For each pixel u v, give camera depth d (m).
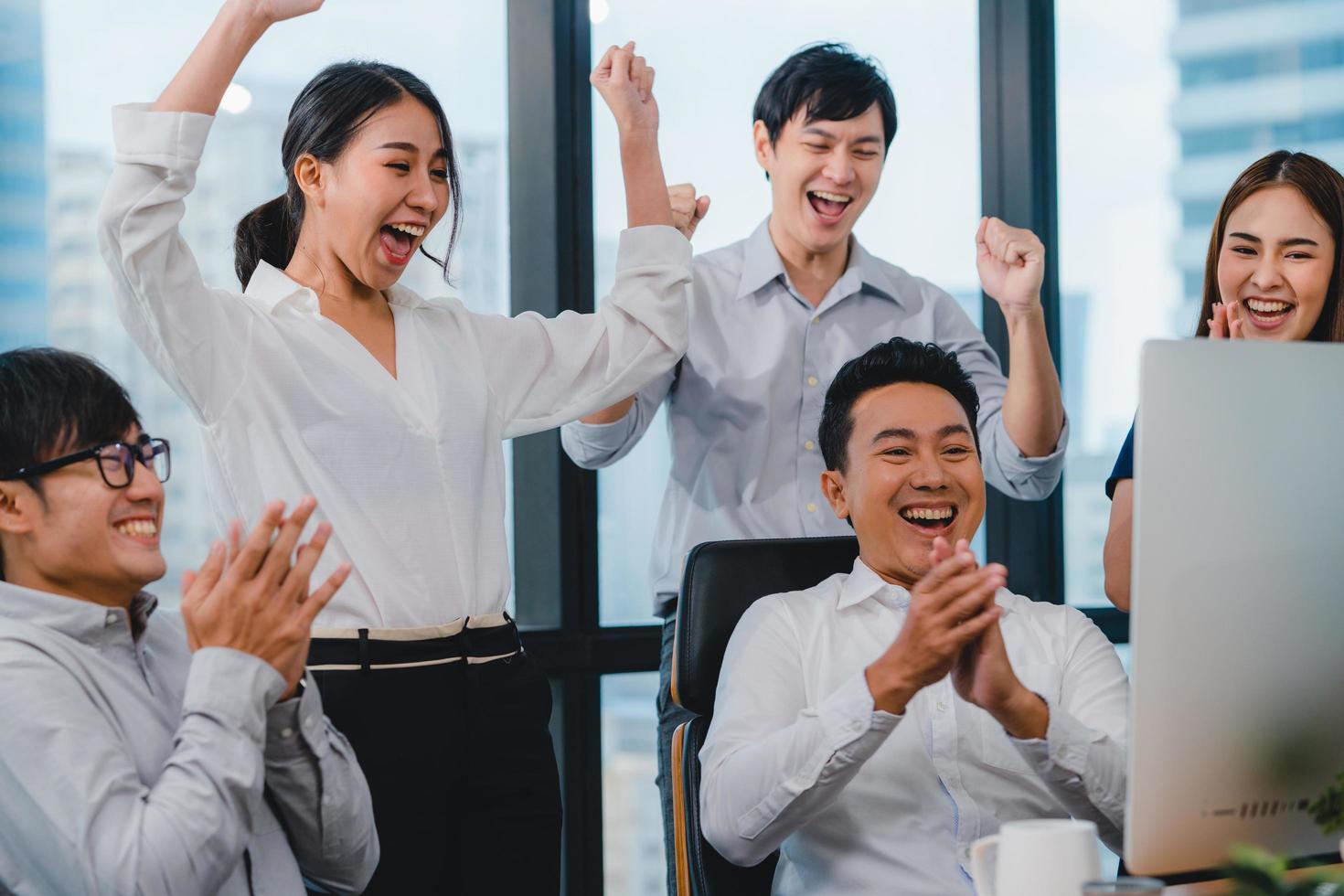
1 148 2.54
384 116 1.89
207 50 1.74
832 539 1.96
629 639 2.99
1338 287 2.09
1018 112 3.35
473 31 2.93
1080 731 1.41
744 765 1.56
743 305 2.68
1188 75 3.51
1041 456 2.54
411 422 1.87
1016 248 2.42
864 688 1.44
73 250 2.60
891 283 2.77
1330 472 1.13
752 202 3.15
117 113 1.71
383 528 1.82
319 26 2.79
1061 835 1.05
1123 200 3.46
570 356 2.14
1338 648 1.14
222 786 1.24
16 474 1.31
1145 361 1.07
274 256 2.00
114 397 1.37
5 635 1.28
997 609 1.37
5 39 2.54
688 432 2.65
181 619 1.53
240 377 1.81
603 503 3.02
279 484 1.81
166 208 1.73
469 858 1.87
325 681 1.74
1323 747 1.15
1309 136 3.61
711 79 3.11
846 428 1.82
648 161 2.24
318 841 1.42
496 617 1.93
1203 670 1.10
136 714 1.35
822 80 2.57
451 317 2.04
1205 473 1.09
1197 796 1.12
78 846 1.20
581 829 2.96
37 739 1.23
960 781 1.68
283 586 1.30
